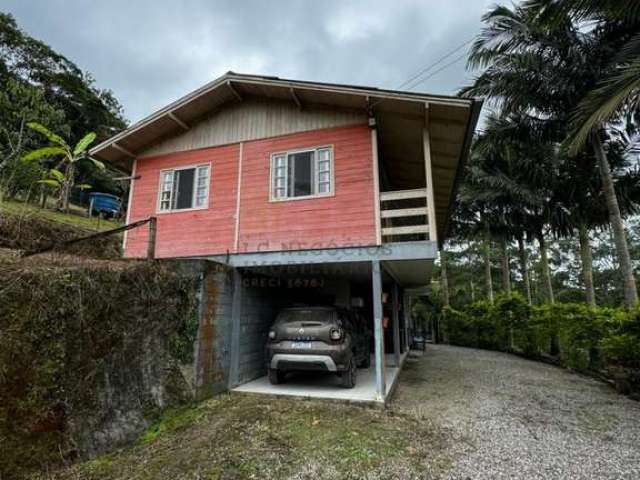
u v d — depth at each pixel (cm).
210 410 497
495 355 1331
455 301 2558
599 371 832
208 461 350
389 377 740
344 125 698
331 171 682
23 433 309
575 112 884
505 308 1423
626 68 682
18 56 1670
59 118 1316
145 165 852
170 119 797
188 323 527
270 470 337
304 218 677
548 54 1014
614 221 920
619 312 795
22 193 862
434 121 661
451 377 844
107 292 425
